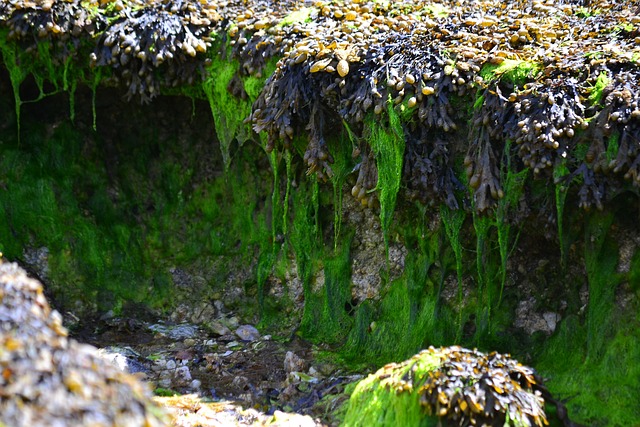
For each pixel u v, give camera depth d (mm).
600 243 1592
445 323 1738
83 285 1988
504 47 1688
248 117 1797
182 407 1535
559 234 1543
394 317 1805
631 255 1584
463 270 1744
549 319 1679
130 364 1705
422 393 1349
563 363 1601
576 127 1508
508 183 1573
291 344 1855
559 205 1524
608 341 1564
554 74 1576
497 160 1583
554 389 1543
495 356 1401
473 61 1632
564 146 1509
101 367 1110
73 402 1037
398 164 1652
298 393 1622
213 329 1940
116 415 1054
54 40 1899
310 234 1926
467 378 1346
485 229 1628
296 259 1939
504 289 1709
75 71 1940
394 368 1449
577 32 1773
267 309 1967
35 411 1012
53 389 1044
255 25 1856
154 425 1083
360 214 1880
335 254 1898
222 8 1971
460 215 1666
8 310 1139
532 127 1519
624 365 1523
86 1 1913
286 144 1734
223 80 1893
